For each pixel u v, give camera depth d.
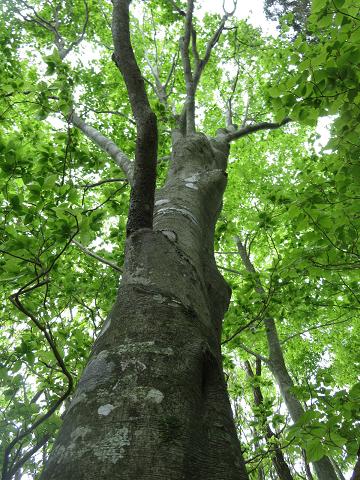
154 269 1.82
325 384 4.54
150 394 1.17
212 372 1.46
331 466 6.74
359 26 2.58
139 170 2.17
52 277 4.62
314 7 2.63
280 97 2.92
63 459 1.01
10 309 4.58
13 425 3.34
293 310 6.99
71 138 4.00
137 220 2.11
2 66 5.73
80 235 2.72
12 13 7.67
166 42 10.69
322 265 3.71
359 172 3.22
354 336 12.26
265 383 7.00
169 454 1.02
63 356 4.12
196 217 2.71
